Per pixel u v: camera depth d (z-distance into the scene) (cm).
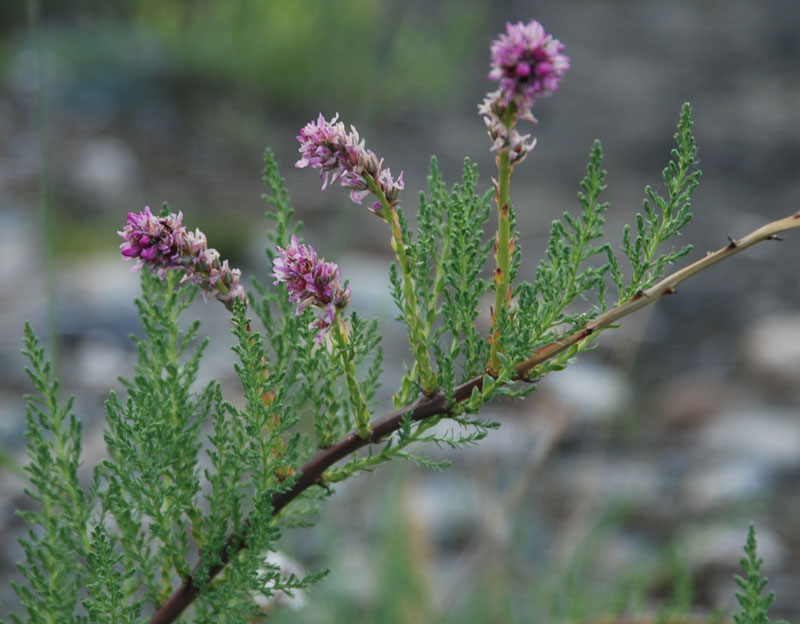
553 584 359
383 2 1636
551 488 523
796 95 1541
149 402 153
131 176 1020
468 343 149
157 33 1345
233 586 153
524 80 128
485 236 989
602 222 145
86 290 715
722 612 254
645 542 476
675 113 1465
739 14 2002
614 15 1995
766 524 510
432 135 1345
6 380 593
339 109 1362
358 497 450
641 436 621
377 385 166
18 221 859
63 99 1159
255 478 149
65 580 169
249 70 1312
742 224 1088
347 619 367
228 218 930
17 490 465
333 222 963
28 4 293
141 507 153
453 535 445
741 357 775
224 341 659
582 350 145
